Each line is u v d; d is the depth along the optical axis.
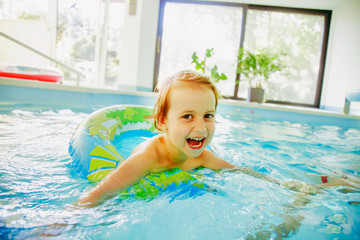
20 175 0.90
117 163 0.99
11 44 5.51
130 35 5.60
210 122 0.84
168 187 0.88
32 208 0.68
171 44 6.08
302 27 5.83
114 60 6.69
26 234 0.56
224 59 6.01
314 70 5.89
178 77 0.88
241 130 2.54
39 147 1.26
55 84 2.95
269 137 2.30
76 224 0.62
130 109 1.62
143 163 0.92
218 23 5.95
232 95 6.05
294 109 3.90
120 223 0.64
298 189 0.96
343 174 1.29
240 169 1.13
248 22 5.90
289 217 0.72
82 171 0.96
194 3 5.93
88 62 5.82
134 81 5.69
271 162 1.42
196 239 0.59
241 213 0.73
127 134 1.53
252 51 5.95
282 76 5.89
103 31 5.23
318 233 0.65
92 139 1.11
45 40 5.59
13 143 1.29
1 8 5.51
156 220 0.66
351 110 4.76
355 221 0.72
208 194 0.85
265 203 0.81
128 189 0.84
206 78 0.88
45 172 0.95
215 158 1.16
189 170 1.06
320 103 5.89
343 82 5.13
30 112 2.25
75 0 5.46
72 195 0.78
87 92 3.28
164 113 0.89
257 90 5.14
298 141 2.23
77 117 2.29
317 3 5.50
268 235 0.62
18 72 3.82
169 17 6.01
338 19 5.57
